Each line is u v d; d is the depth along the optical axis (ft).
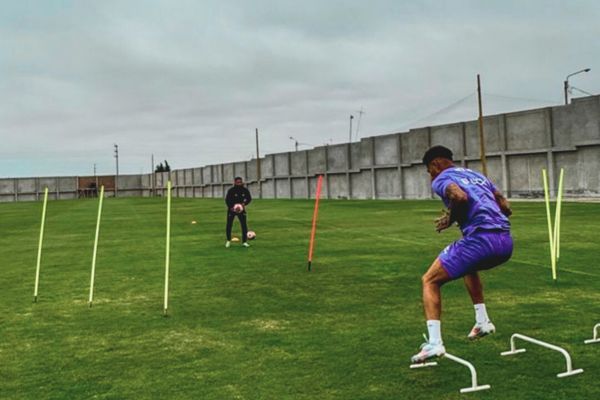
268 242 57.06
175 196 340.18
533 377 17.49
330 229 70.03
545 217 76.02
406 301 28.58
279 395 16.66
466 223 18.22
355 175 190.19
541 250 44.93
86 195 365.81
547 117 126.41
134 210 141.28
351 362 19.40
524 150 131.34
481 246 17.72
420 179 163.22
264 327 24.36
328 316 25.93
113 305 29.58
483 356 19.61
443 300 27.94
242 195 53.78
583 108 119.65
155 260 46.03
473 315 25.08
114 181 371.97
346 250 48.91
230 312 27.27
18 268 44.01
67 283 36.58
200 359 20.26
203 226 80.48
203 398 16.60
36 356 21.12
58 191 359.46
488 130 140.87
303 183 217.97
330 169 200.85
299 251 49.29
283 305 28.45
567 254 42.37
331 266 40.37
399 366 18.86
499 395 16.15
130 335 23.72
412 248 49.01
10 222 103.91
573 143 121.60
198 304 29.22
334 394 16.62
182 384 17.81
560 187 34.24
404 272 37.01
